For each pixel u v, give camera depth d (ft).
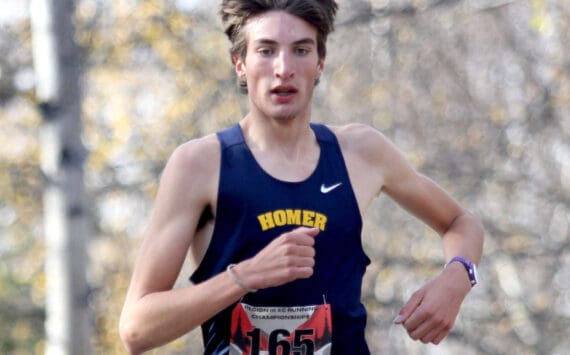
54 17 44.65
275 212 19.79
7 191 56.54
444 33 59.57
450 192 56.13
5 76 48.55
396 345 59.62
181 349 63.67
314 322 19.76
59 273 44.32
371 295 56.34
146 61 57.26
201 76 57.36
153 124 57.47
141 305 19.29
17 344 62.75
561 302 56.95
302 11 19.81
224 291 18.48
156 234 19.80
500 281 58.18
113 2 54.44
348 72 59.62
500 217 56.75
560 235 56.29
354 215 20.30
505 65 59.11
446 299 20.40
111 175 55.67
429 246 57.57
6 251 65.31
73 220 44.32
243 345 19.74
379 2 56.54
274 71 19.71
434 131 58.65
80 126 44.93
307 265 18.19
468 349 58.75
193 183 19.92
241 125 20.71
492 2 57.88
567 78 57.36
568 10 57.82
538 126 57.11
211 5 57.16
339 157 20.76
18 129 57.77
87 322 44.47
